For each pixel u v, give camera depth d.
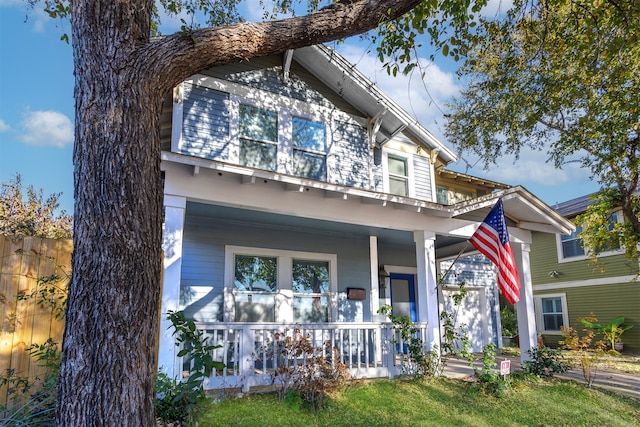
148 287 2.58
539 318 18.38
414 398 6.59
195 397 4.54
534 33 6.79
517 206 8.98
